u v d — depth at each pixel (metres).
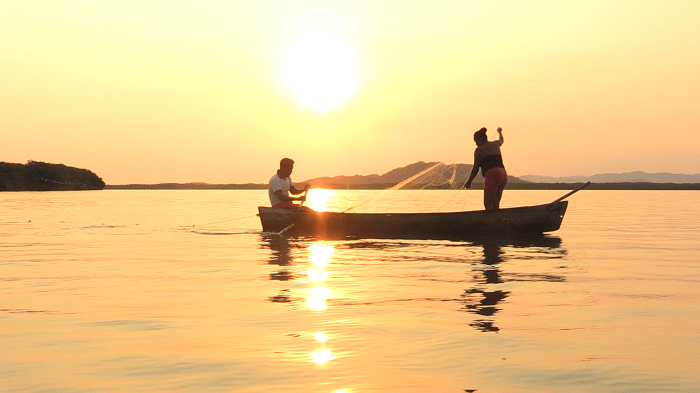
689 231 15.64
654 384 3.76
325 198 50.41
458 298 6.41
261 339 4.78
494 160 13.67
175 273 8.35
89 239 13.80
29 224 18.94
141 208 30.61
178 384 3.78
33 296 6.62
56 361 4.25
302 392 3.64
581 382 3.80
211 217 22.94
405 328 5.10
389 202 37.69
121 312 5.77
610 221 20.03
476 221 13.70
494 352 4.42
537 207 13.69
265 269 8.74
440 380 3.85
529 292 6.74
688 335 4.86
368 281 7.57
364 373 3.98
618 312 5.69
